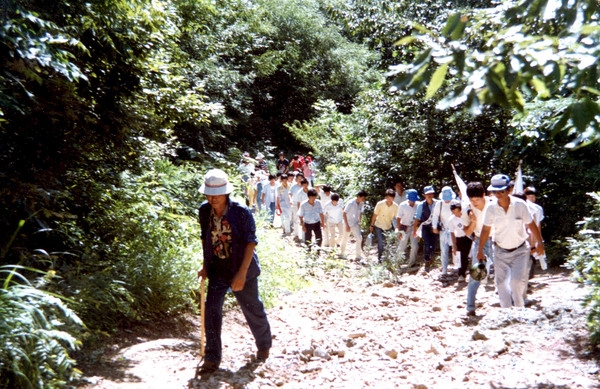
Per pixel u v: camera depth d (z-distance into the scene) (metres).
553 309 7.84
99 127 10.30
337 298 11.39
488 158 17.58
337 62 41.62
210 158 23.22
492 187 8.53
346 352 7.36
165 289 8.52
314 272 14.37
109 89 10.28
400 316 9.75
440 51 3.91
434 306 10.34
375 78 42.09
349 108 42.22
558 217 14.86
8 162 8.36
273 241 13.72
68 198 9.26
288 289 12.07
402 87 3.86
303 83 40.47
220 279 6.55
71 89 8.85
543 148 14.58
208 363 6.36
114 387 5.72
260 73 33.91
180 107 12.77
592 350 6.61
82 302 7.04
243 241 6.54
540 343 7.01
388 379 6.30
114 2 9.20
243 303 6.75
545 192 15.22
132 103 11.28
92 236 9.50
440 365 6.65
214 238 6.52
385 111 19.55
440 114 18.09
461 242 12.58
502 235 8.53
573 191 14.88
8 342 5.09
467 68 3.91
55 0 8.55
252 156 35.69
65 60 7.54
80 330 6.75
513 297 8.52
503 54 3.98
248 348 7.55
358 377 6.38
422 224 14.59
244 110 32.19
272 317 9.76
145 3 9.76
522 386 5.79
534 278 12.22
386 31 19.25
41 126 8.77
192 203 14.16
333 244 17.47
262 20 37.94
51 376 5.43
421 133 18.17
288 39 40.56
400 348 7.53
